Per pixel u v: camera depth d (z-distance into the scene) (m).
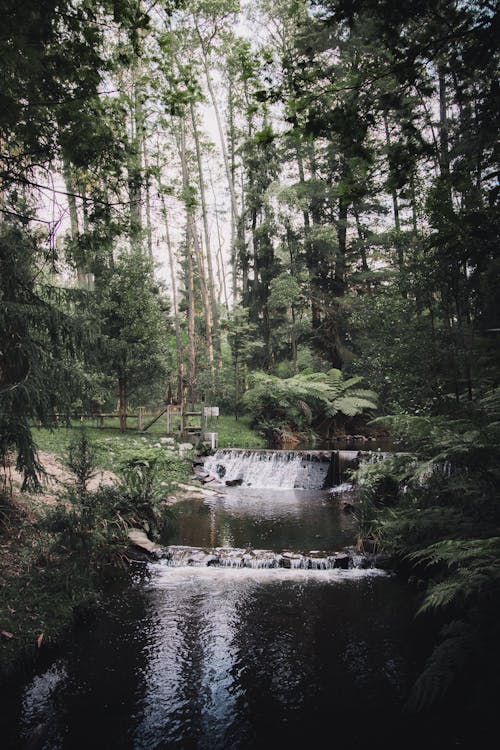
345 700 3.48
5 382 4.90
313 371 24.22
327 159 17.78
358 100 2.82
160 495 8.55
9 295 5.08
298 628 4.62
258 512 9.70
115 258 16.02
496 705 2.95
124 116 5.31
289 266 21.44
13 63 3.73
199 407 20.69
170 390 22.75
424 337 6.88
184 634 4.53
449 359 5.74
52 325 5.23
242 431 19.28
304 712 3.37
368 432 19.78
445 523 3.88
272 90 2.88
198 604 5.21
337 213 21.42
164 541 7.58
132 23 4.14
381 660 4.01
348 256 21.00
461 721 3.06
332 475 12.99
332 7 2.53
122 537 6.86
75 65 4.15
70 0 3.78
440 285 5.05
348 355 20.36
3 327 4.59
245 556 6.60
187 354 25.44
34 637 4.08
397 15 2.39
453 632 3.28
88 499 6.39
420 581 5.62
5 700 3.50
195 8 13.26
